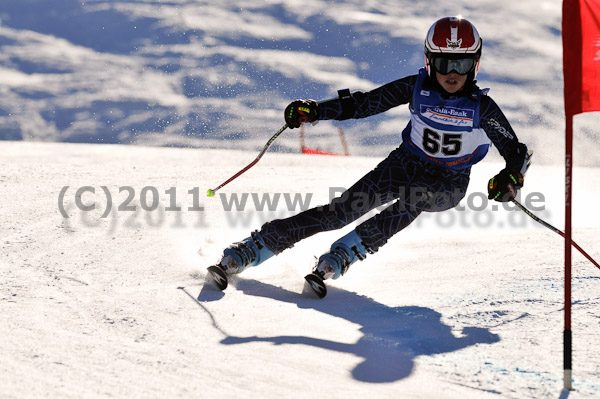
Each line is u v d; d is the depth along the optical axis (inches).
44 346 344.2
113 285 473.1
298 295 477.1
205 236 652.7
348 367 336.8
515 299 446.6
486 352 359.9
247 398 294.0
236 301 448.8
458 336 384.2
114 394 291.0
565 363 316.8
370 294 478.6
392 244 639.8
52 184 928.9
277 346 361.4
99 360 328.8
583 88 337.7
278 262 572.7
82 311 409.1
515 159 461.7
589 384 320.2
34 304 418.0
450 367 340.2
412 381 322.0
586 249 587.5
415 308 437.7
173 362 330.6
